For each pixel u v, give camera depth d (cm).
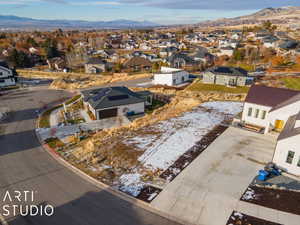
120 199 1420
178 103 3694
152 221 1238
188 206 1347
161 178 1634
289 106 2158
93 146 2147
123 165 1833
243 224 1201
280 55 6781
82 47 11519
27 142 2358
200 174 1675
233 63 6831
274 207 1313
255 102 2523
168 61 7162
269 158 1881
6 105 3778
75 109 3484
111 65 7650
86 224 1219
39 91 4812
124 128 2650
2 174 1742
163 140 2275
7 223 1242
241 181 1580
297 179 1589
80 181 1622
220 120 2808
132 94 3422
